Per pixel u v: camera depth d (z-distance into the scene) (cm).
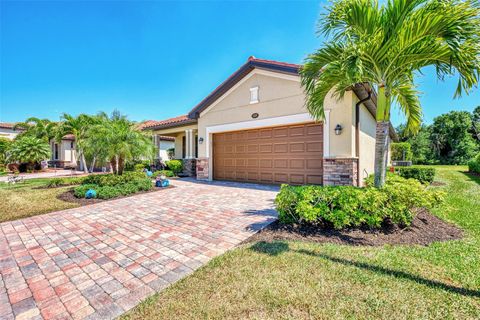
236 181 1256
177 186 1116
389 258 342
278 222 525
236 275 303
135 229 505
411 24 412
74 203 764
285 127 1052
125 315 240
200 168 1390
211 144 1346
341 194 470
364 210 453
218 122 1277
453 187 1052
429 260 336
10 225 550
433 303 245
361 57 444
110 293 278
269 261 338
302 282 284
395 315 228
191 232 478
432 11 390
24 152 2045
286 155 1051
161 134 1870
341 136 854
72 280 309
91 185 925
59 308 254
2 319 238
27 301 267
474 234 442
